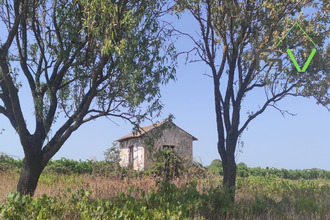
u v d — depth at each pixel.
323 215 8.88
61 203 6.82
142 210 6.66
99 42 7.78
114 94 8.64
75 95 9.08
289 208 9.69
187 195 8.77
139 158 25.41
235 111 11.26
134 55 7.73
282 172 34.59
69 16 8.86
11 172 19.72
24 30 9.72
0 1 8.80
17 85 9.53
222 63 11.52
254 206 9.20
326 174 36.38
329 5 10.80
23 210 6.43
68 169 23.50
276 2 10.63
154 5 8.15
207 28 11.33
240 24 11.10
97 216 6.46
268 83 11.55
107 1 6.83
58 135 9.28
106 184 12.19
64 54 8.97
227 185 10.72
